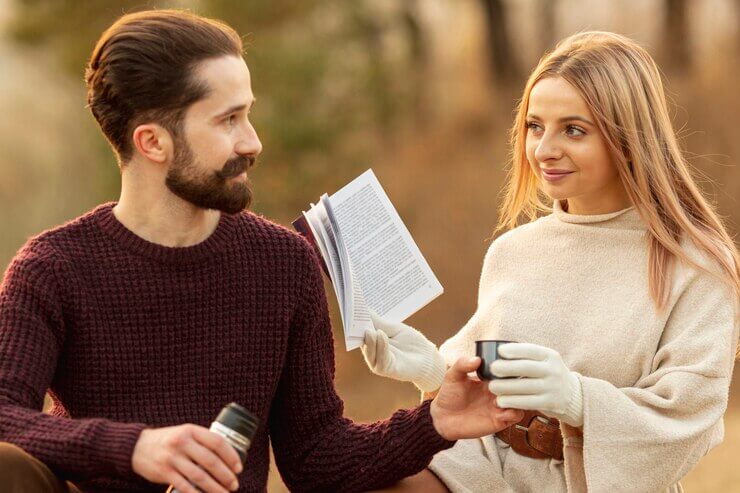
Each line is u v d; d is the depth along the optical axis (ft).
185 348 15.05
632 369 16.34
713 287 16.29
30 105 75.56
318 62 55.98
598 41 17.08
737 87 72.13
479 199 71.00
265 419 15.65
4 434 13.64
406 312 17.53
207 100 14.48
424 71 80.33
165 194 14.87
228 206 14.80
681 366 15.85
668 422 15.56
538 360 14.64
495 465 16.97
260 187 54.95
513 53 83.87
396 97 62.08
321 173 55.77
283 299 15.57
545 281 17.54
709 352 15.85
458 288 66.80
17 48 67.97
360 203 17.63
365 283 17.48
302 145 54.85
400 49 78.18
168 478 12.74
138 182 14.89
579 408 15.20
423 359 17.48
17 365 14.17
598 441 15.24
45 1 57.93
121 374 14.80
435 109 77.71
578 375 15.39
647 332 16.29
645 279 16.70
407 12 80.18
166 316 14.94
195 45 14.55
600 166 16.66
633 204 16.76
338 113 57.00
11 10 59.57
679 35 77.82
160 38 14.53
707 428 15.70
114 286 14.79
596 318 16.81
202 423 15.03
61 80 69.31
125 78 14.53
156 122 14.51
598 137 16.55
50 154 74.90
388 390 56.34
